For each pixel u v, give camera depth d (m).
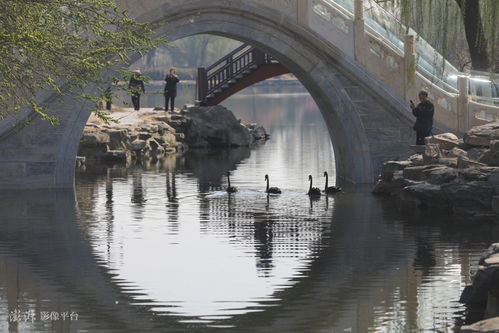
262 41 29.98
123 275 17.31
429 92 31.17
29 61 20.56
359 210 24.64
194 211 24.59
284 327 14.05
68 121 28.61
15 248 19.73
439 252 19.06
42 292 16.11
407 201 25.59
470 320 14.29
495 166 25.08
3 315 14.72
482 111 31.41
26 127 28.42
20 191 28.30
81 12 21.38
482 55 35.84
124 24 22.12
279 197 27.38
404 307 15.04
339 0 31.27
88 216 23.72
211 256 18.89
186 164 37.78
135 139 41.69
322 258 18.64
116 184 30.50
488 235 20.83
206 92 51.50
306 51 30.34
